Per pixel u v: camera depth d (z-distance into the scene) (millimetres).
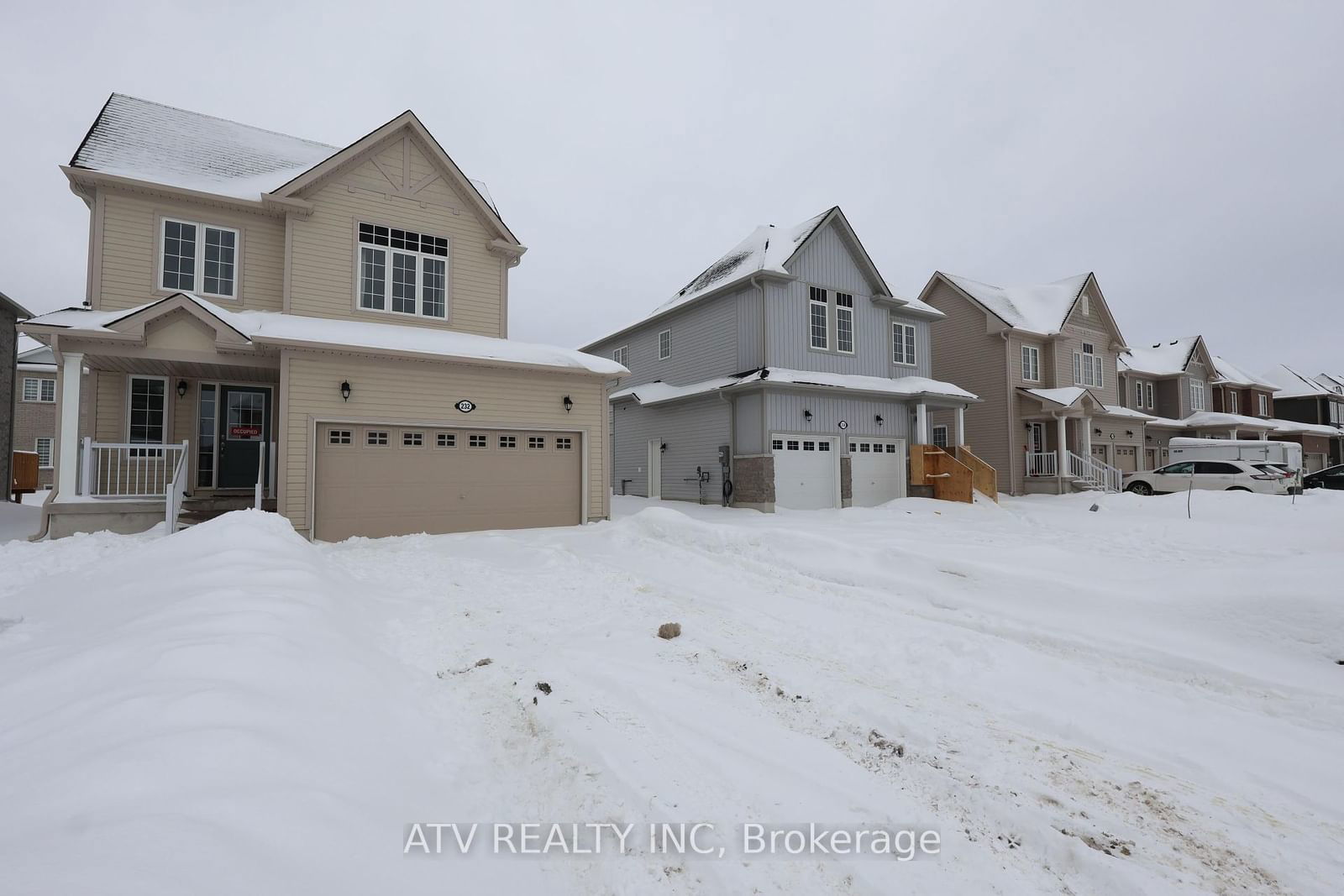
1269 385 38438
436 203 14297
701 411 19609
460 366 12688
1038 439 24109
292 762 2410
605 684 4223
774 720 3799
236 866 1698
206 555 5578
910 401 19578
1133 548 10078
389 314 13617
